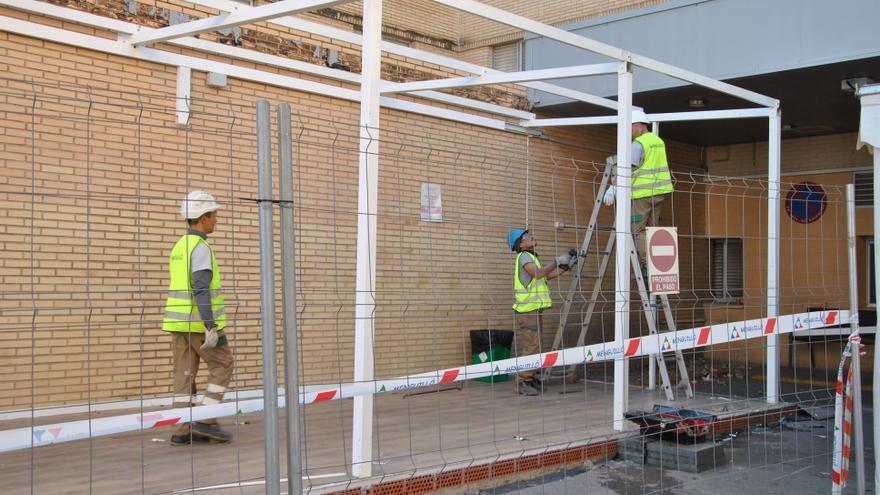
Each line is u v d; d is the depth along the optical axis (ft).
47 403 20.24
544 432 20.67
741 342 41.96
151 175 22.35
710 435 22.84
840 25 28.12
